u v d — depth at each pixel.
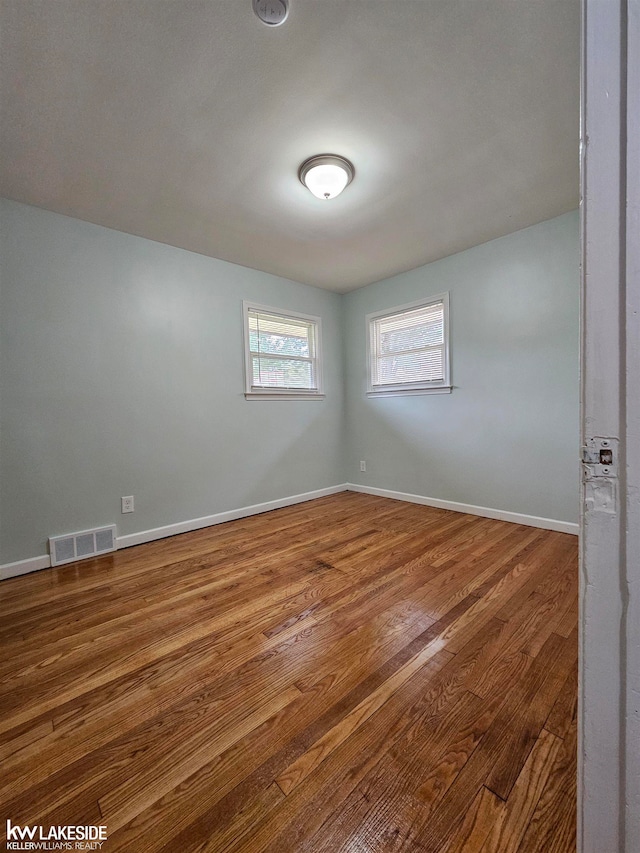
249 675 1.38
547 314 2.81
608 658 0.50
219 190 2.25
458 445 3.41
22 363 2.35
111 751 1.08
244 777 1.00
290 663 1.44
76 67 1.42
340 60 1.43
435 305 3.50
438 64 1.46
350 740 1.10
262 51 1.39
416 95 1.60
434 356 3.56
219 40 1.34
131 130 1.75
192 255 3.12
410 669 1.39
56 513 2.47
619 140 0.47
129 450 2.79
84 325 2.58
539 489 2.92
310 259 3.33
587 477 0.50
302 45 1.37
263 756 1.06
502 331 3.06
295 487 3.91
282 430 3.80
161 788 0.98
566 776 0.98
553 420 2.83
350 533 2.93
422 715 1.19
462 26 1.32
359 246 3.08
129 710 1.23
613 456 0.48
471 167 2.09
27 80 1.46
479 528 2.94
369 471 4.24
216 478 3.29
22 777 1.01
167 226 2.67
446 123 1.76
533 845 0.83
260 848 0.84
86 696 1.30
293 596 1.96
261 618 1.76
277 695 1.29
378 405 4.09
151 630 1.68
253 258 3.28
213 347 3.26
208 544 2.78
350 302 4.32
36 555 2.39
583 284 0.49
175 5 1.22
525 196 2.40
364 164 2.04
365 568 2.27
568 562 2.28
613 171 0.47
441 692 1.28
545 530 2.86
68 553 2.49
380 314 3.97
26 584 2.17
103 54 1.37
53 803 0.94
